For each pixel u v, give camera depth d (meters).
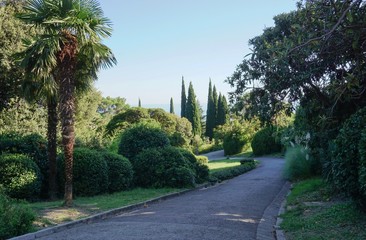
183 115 82.12
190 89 73.94
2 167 11.51
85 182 13.03
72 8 10.42
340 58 6.34
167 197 13.47
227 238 7.11
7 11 16.78
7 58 15.53
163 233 7.49
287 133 7.31
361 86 6.25
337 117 7.75
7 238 7.08
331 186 10.98
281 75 6.69
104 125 46.31
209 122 70.44
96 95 36.94
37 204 11.02
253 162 28.34
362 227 6.73
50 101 12.72
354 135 7.08
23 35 16.55
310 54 6.29
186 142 31.81
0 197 8.00
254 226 8.30
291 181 17.44
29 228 7.59
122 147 17.06
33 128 19.84
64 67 10.72
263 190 14.88
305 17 6.12
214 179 18.67
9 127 18.86
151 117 48.59
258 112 7.37
